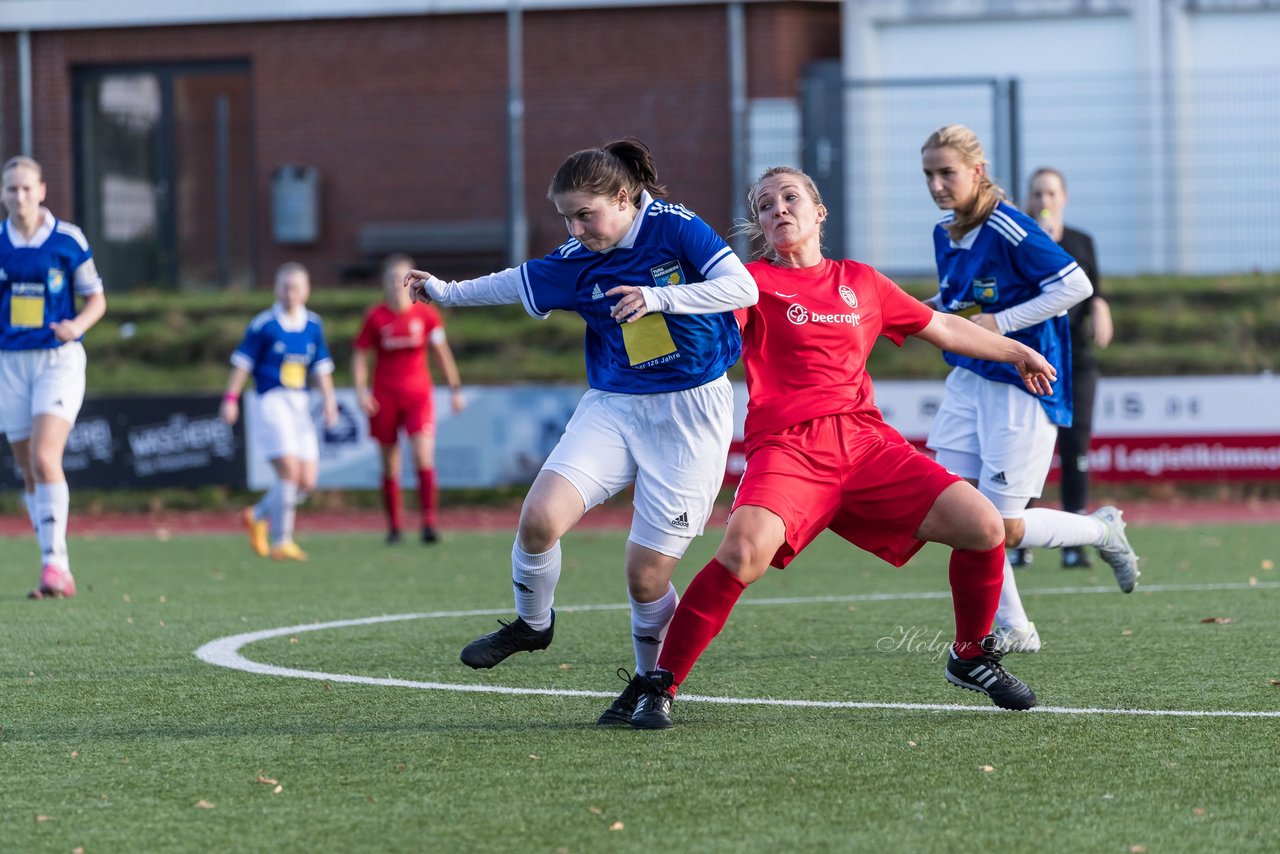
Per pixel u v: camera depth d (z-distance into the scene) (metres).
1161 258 59.56
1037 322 17.30
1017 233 17.36
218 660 17.98
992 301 17.67
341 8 66.62
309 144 67.31
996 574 13.85
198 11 67.50
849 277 14.02
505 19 65.81
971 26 62.34
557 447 13.96
